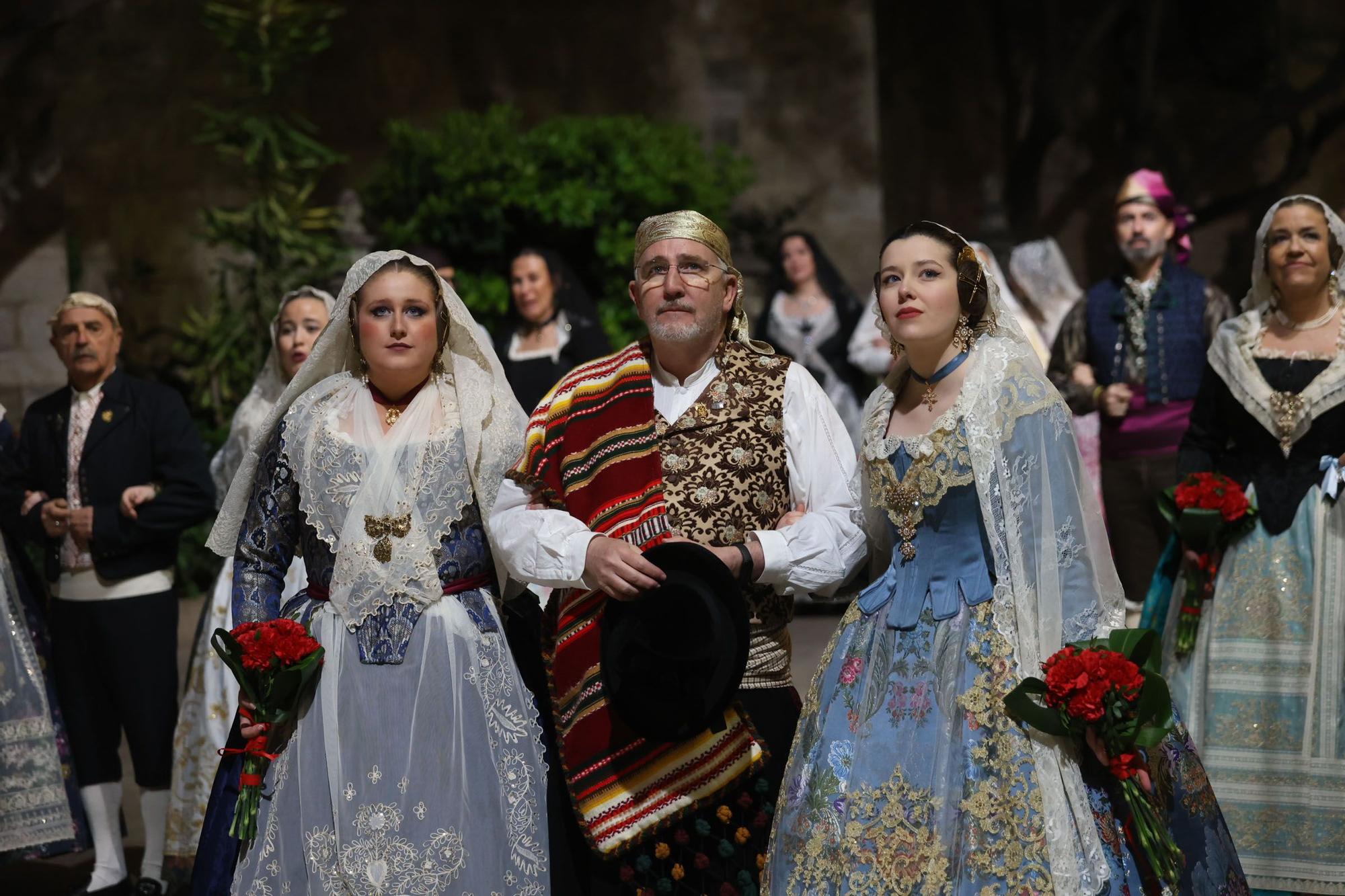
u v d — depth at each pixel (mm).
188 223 11961
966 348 3330
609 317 9898
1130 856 3080
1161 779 3238
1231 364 4496
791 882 3184
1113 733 3000
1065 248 15164
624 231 9945
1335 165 15078
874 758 3184
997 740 3082
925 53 14742
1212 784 4223
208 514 5215
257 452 3686
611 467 3543
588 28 12641
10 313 10055
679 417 3582
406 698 3383
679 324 3527
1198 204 15273
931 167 14781
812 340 8914
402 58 12500
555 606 3656
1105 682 2943
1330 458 4262
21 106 10031
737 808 3484
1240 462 4496
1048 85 14047
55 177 10141
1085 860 2994
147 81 11875
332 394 3664
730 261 3678
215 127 11430
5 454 5336
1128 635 3113
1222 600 4328
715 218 10633
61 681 5070
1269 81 14867
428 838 3273
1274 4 14695
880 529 3521
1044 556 3156
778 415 3570
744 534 3512
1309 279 4367
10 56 9977
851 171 12445
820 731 3297
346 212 12172
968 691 3139
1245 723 4203
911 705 3193
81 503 5156
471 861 3287
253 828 3346
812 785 3232
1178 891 3057
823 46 12430
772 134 12500
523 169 9961
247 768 3381
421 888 3236
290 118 12031
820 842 3158
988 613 3193
